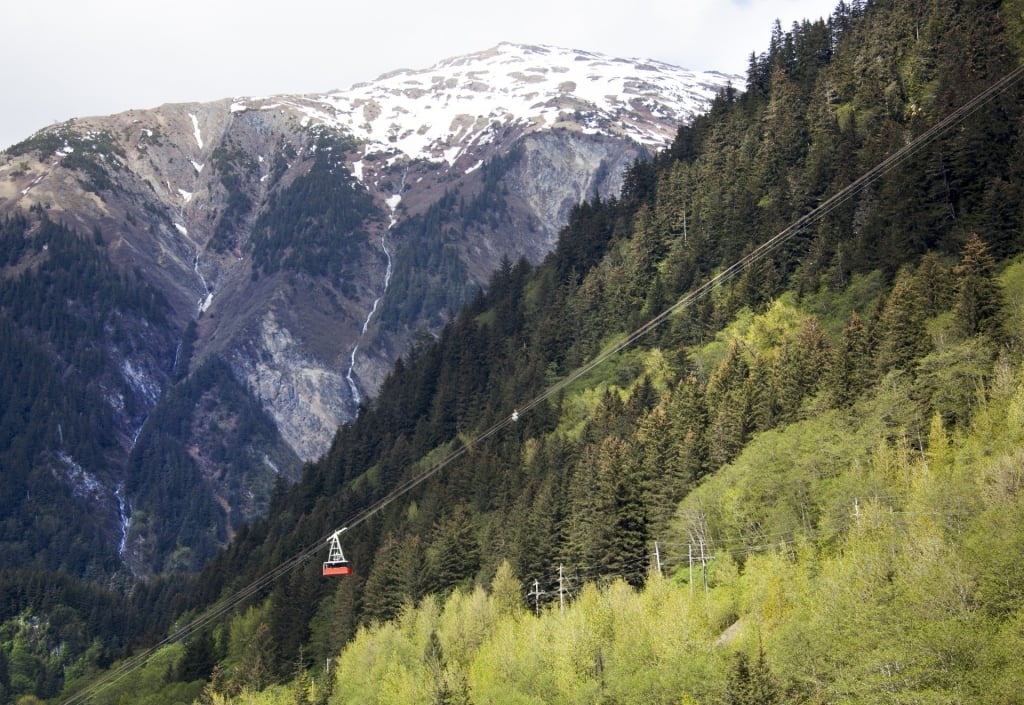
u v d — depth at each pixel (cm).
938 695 10350
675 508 16525
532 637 14350
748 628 12794
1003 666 10394
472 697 14188
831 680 11306
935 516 12762
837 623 11675
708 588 14362
